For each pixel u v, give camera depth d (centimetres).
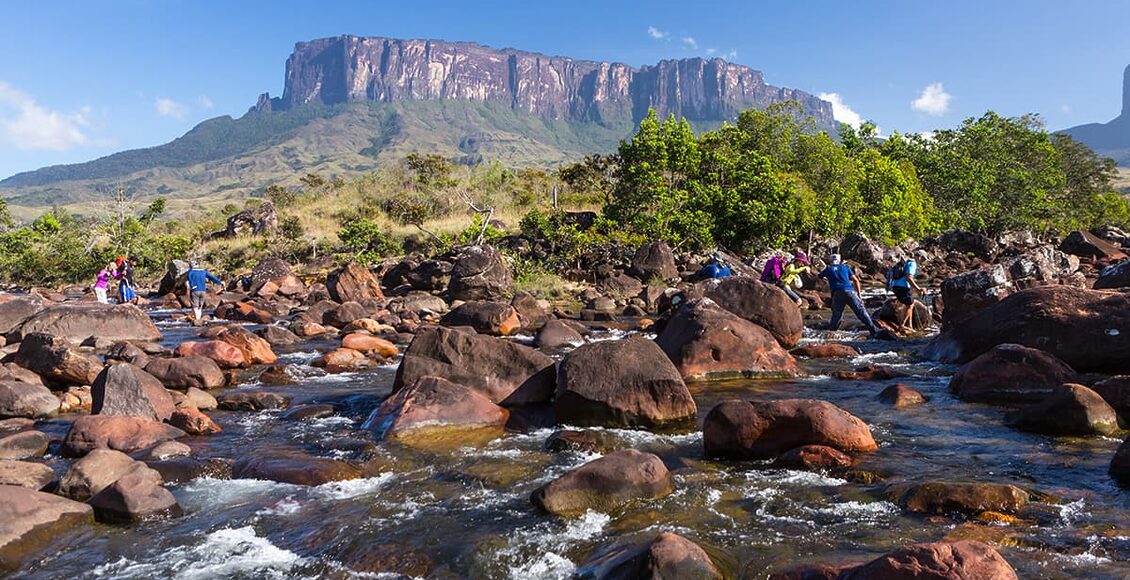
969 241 3991
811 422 680
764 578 439
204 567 496
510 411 895
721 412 704
